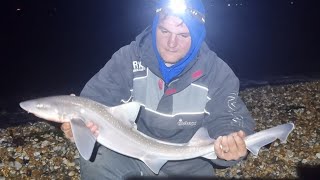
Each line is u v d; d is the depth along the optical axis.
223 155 1.00
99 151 1.11
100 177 1.09
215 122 1.10
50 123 2.25
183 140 1.10
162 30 1.00
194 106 1.07
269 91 3.20
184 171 1.14
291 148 1.84
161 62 1.03
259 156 1.75
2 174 1.62
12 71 4.96
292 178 1.60
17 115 2.69
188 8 0.98
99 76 1.09
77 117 1.01
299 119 2.38
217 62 1.08
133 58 1.07
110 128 1.03
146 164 1.06
